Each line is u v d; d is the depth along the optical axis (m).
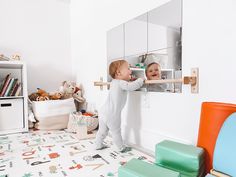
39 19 2.27
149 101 1.26
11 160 1.14
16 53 2.15
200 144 0.86
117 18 1.53
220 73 0.87
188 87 1.01
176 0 1.06
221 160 0.70
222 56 0.86
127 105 1.45
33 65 2.25
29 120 1.88
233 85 0.82
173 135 1.10
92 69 1.98
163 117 1.16
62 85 2.28
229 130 0.71
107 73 1.70
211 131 0.80
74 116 1.81
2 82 1.90
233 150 0.67
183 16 1.02
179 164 0.82
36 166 1.06
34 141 1.52
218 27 0.87
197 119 0.97
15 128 1.82
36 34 2.26
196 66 0.97
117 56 1.55
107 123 1.27
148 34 1.24
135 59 1.36
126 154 1.22
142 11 1.28
